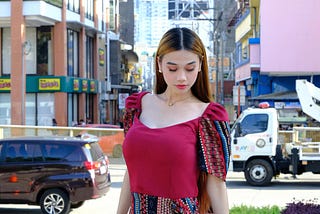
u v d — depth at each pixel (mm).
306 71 27688
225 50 53219
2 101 34875
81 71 38781
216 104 2854
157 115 2857
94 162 11531
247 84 33188
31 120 34719
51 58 35344
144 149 2717
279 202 12938
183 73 2795
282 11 27734
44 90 34312
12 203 11484
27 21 33406
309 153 15711
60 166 11391
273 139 15797
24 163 11477
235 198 13648
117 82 52469
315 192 14766
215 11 56188
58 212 11344
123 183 3082
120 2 68250
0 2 32938
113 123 50531
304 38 27641
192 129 2752
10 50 35281
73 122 33062
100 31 42500
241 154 15945
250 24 32406
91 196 11328
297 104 26531
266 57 27984
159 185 2699
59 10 34625
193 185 2732
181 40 2789
